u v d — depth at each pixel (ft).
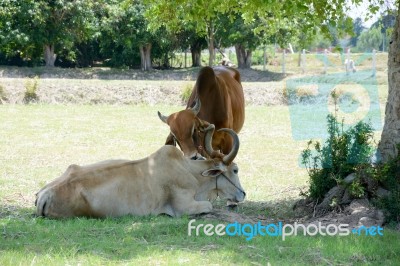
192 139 30.17
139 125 70.85
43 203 26.71
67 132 64.28
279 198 34.68
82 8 117.19
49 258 20.42
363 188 28.19
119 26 123.65
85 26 119.34
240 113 37.42
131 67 135.85
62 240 22.70
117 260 20.58
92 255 20.99
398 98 29.09
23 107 85.51
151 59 134.10
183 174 28.55
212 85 32.60
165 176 28.25
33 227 24.56
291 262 21.12
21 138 59.62
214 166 29.07
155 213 28.09
